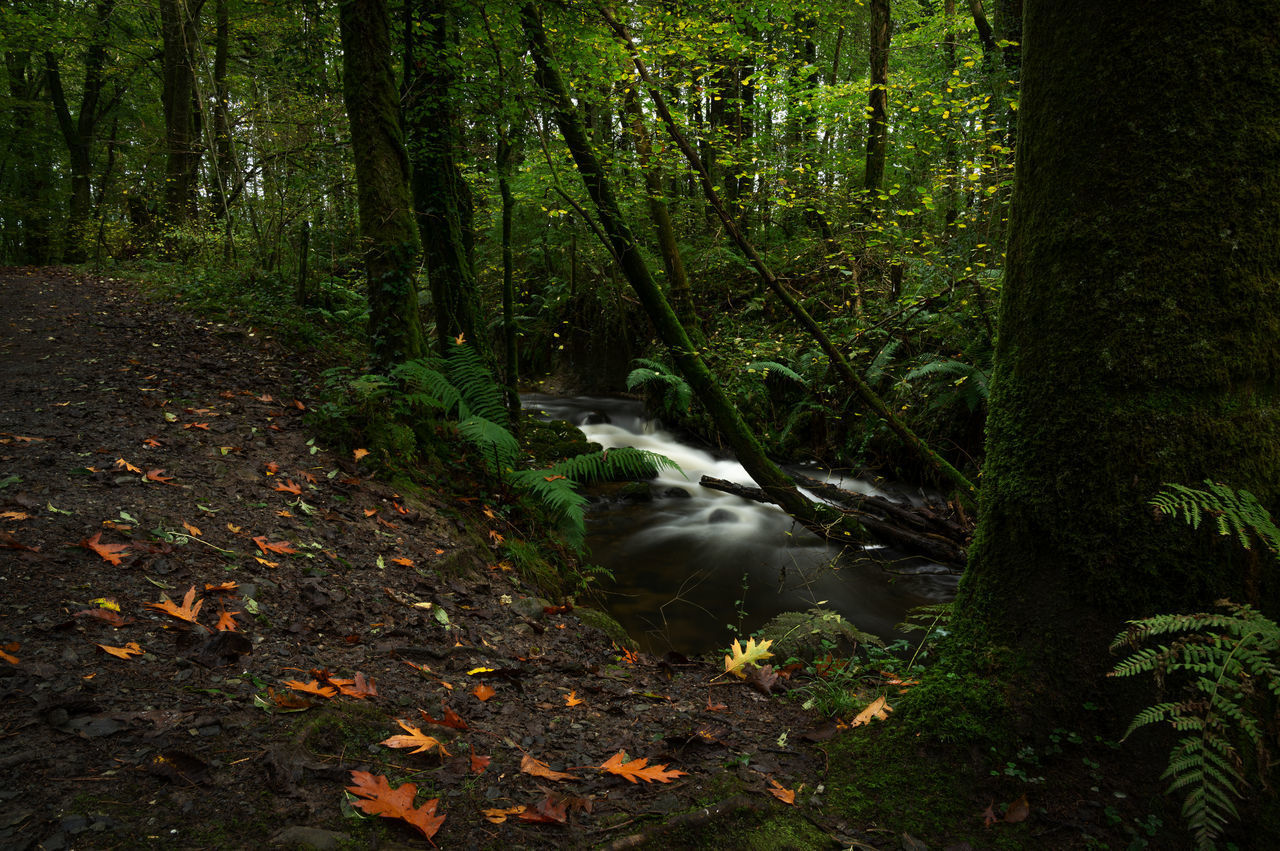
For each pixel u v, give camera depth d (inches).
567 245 534.9
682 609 214.8
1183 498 75.1
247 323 342.6
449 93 274.5
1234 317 78.7
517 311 613.0
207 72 494.0
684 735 98.6
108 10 666.8
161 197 624.1
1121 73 82.0
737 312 435.2
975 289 253.1
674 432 456.4
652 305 278.4
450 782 80.0
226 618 104.8
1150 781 79.0
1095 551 84.8
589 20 283.1
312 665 101.6
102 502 136.1
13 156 860.0
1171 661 68.4
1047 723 85.9
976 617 97.5
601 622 170.6
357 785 73.3
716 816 79.0
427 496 196.4
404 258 228.2
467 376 237.1
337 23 350.6
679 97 374.9
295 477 174.2
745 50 341.4
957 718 90.2
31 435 170.1
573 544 219.8
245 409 218.1
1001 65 304.2
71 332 305.9
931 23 427.8
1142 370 81.7
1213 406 79.8
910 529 257.9
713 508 315.0
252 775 72.2
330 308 421.4
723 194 461.1
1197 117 78.7
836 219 400.5
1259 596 79.7
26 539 114.9
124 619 98.7
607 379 570.3
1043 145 91.0
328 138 378.9
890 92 372.2
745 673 131.8
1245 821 74.4
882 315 315.9
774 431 386.6
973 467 276.7
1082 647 85.7
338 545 149.0
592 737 99.0
